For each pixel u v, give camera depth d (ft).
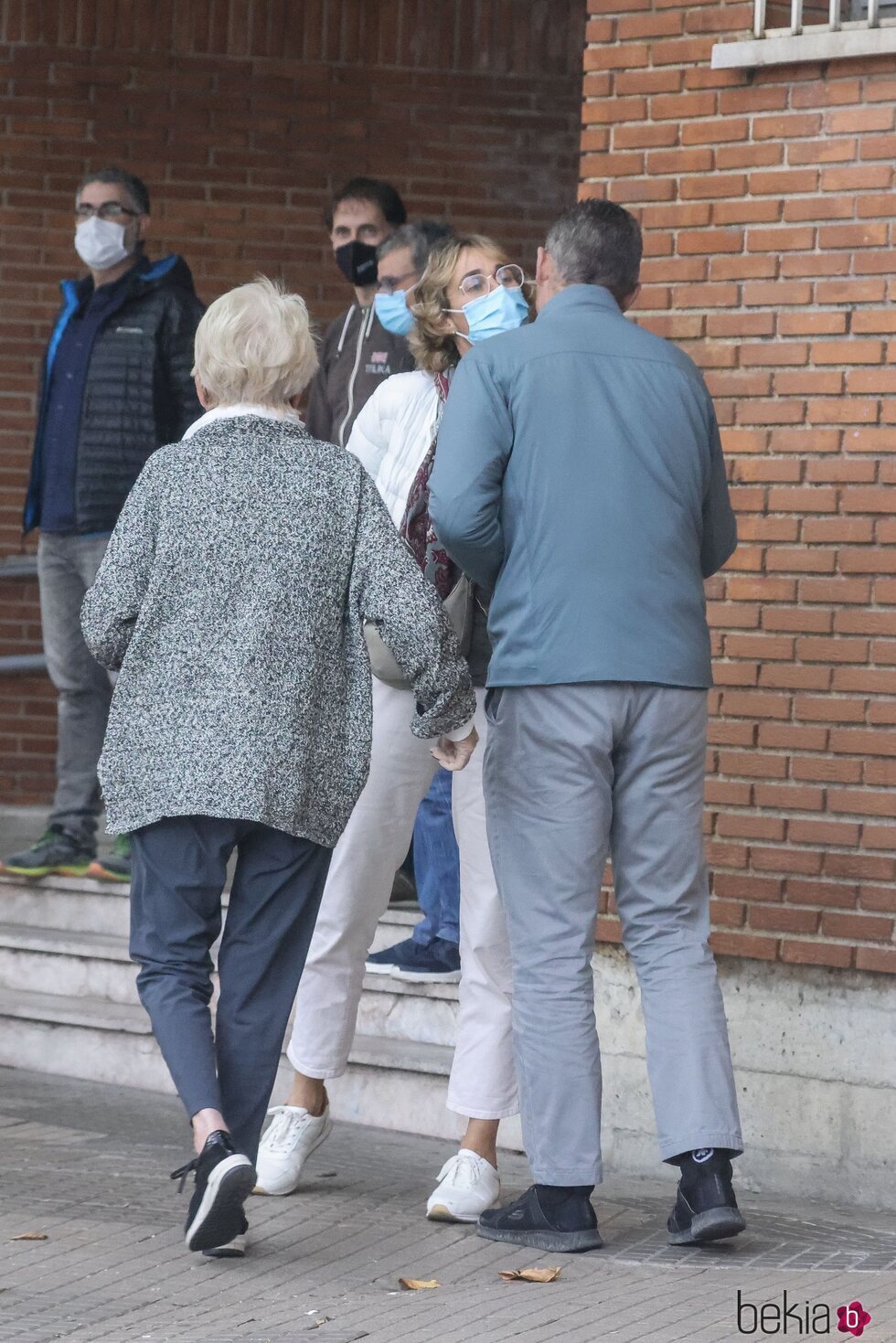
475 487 18.81
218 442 18.42
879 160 22.58
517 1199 20.11
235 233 39.81
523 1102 19.27
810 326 22.97
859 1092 22.30
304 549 18.12
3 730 39.93
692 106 23.73
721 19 23.52
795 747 22.85
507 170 39.99
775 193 23.20
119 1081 26.86
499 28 39.81
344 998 21.24
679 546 19.30
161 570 18.08
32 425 39.99
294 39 39.70
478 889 20.39
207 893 18.25
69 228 39.86
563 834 19.08
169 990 18.07
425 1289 17.72
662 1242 19.71
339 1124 24.90
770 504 23.12
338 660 18.45
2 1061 27.78
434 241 26.63
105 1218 19.67
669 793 19.36
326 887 20.99
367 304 29.09
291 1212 20.34
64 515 29.76
